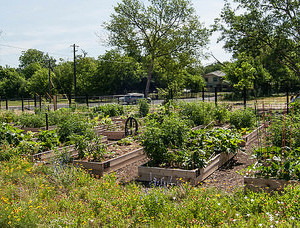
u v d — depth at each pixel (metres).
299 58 26.45
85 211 4.86
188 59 41.88
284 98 23.11
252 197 4.88
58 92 55.59
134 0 40.47
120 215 4.75
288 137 7.63
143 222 4.48
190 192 5.51
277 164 5.75
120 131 12.76
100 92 57.72
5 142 8.70
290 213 4.23
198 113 13.80
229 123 13.62
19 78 66.44
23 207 4.68
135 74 58.66
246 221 4.27
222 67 41.12
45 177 6.52
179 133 7.65
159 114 13.22
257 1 26.28
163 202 4.87
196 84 56.69
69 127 10.61
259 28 26.06
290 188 4.82
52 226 4.31
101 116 16.86
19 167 7.12
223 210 4.57
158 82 64.25
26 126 14.54
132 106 20.80
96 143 8.18
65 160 7.50
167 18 41.03
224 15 27.64
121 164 8.18
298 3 24.80
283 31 25.39
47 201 5.34
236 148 8.28
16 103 48.00
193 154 6.95
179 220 4.43
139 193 5.59
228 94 31.81
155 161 7.41
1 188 5.77
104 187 6.18
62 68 59.25
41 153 8.40
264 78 35.34
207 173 7.10
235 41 27.73
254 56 27.81
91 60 67.69
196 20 41.28
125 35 41.28
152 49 41.47
